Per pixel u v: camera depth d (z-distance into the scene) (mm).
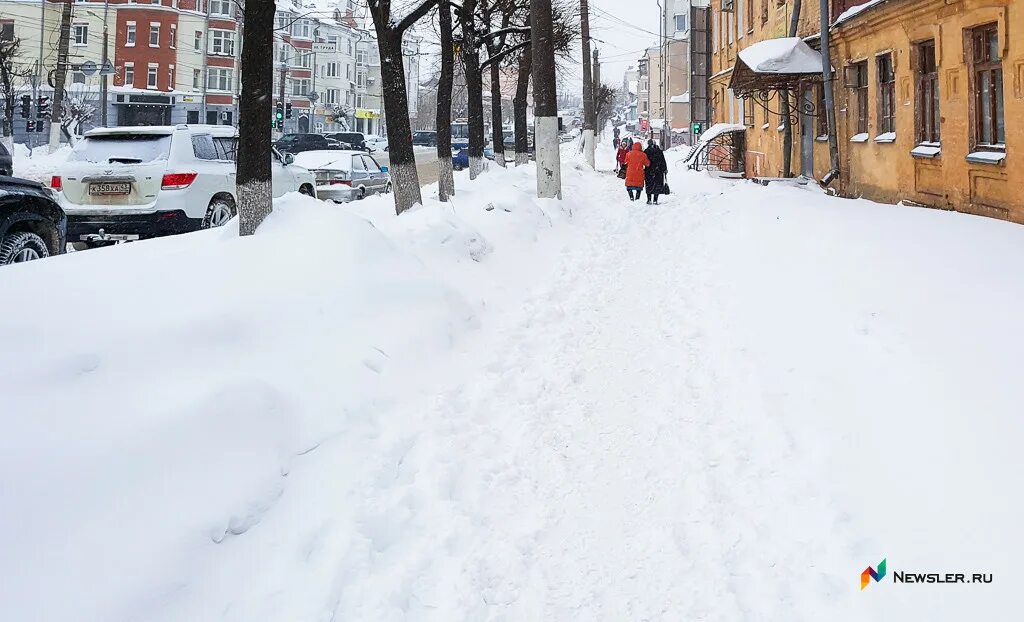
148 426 3646
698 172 31406
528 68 29625
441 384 5645
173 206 10375
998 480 3623
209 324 4758
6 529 2912
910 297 6617
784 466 4184
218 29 62250
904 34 14258
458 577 3422
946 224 10562
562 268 10445
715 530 3715
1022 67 10641
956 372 4816
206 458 3699
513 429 5004
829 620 3012
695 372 5816
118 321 4535
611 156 59344
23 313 4344
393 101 11188
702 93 46750
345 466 4203
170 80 60000
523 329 7312
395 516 3852
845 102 17672
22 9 58062
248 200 6977
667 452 4570
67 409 3613
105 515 3174
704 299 7910
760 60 17875
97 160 10461
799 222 11625
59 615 2738
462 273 8539
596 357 6418
